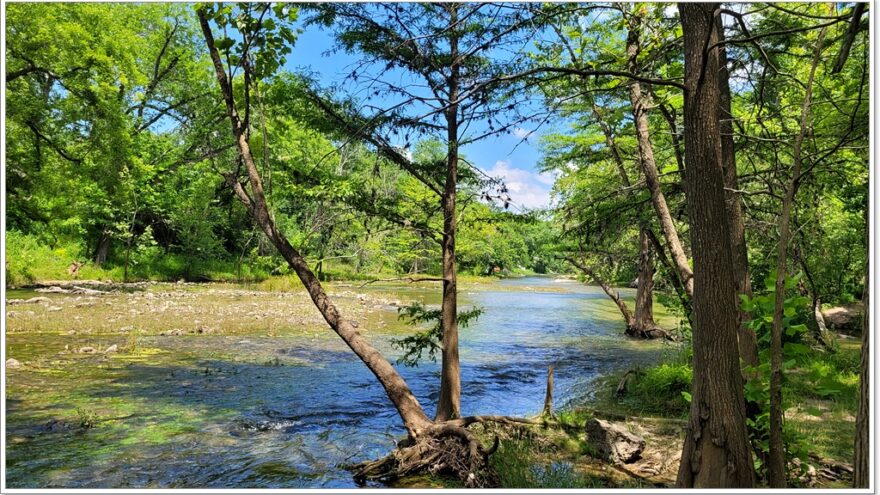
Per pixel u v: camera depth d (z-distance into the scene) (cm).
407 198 670
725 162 574
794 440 438
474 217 668
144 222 3048
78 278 2580
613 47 787
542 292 4028
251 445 616
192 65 2936
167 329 1400
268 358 1118
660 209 678
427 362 1167
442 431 539
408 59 582
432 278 613
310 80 613
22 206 1939
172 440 621
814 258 1116
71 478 505
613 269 1442
